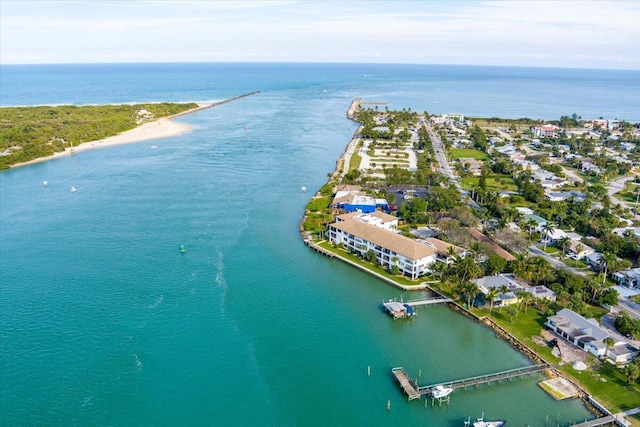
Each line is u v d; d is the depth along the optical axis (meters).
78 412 103.75
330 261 177.62
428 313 145.25
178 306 144.00
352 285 160.50
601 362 119.94
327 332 134.12
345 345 128.75
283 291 155.00
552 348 126.38
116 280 158.38
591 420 101.50
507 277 160.50
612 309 143.50
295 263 174.75
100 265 168.62
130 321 135.88
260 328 134.88
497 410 106.06
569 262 177.12
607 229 196.25
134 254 177.88
